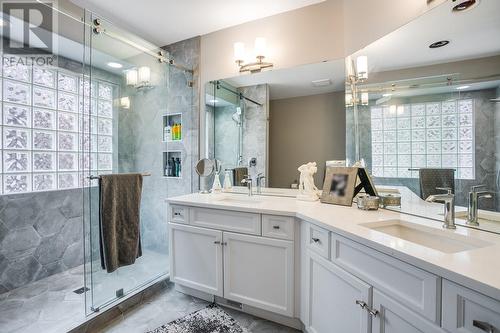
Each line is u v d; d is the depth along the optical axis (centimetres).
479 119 112
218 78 243
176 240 201
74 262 249
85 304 170
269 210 160
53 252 233
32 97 221
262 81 221
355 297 108
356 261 108
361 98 172
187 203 193
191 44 257
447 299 72
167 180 271
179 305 191
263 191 222
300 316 156
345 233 110
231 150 238
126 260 204
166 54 245
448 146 124
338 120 193
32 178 221
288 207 166
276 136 217
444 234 111
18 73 212
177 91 266
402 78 144
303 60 203
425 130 135
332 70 194
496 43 105
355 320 108
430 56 130
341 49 190
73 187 250
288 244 156
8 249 204
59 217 238
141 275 217
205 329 162
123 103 232
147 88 250
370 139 166
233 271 176
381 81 157
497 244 93
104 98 218
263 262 166
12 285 206
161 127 266
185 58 261
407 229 128
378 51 158
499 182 106
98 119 212
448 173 124
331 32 193
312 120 203
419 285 80
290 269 156
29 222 217
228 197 218
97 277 181
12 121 209
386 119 155
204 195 225
